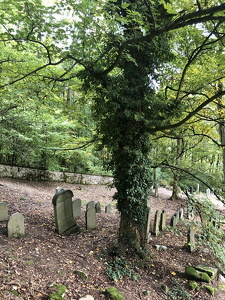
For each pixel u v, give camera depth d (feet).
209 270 19.92
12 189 40.86
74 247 20.76
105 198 51.72
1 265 14.92
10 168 53.62
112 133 21.66
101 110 20.68
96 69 20.02
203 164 64.03
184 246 25.32
